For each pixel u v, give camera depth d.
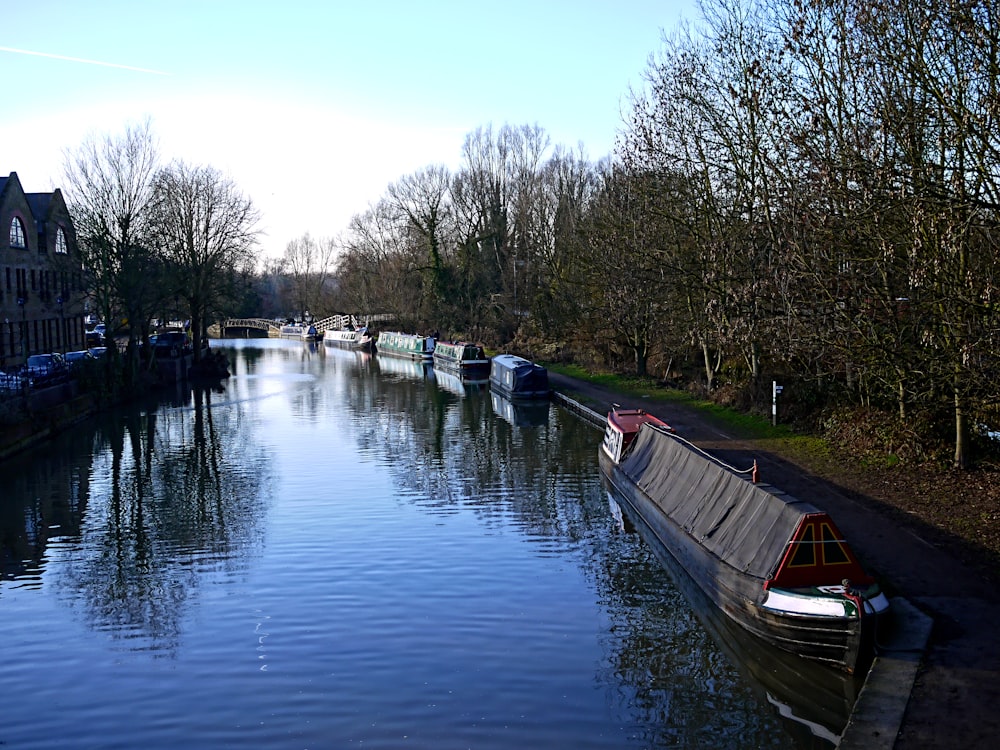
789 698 12.65
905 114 17.73
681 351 41.19
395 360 74.00
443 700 12.70
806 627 12.28
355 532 21.14
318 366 68.00
